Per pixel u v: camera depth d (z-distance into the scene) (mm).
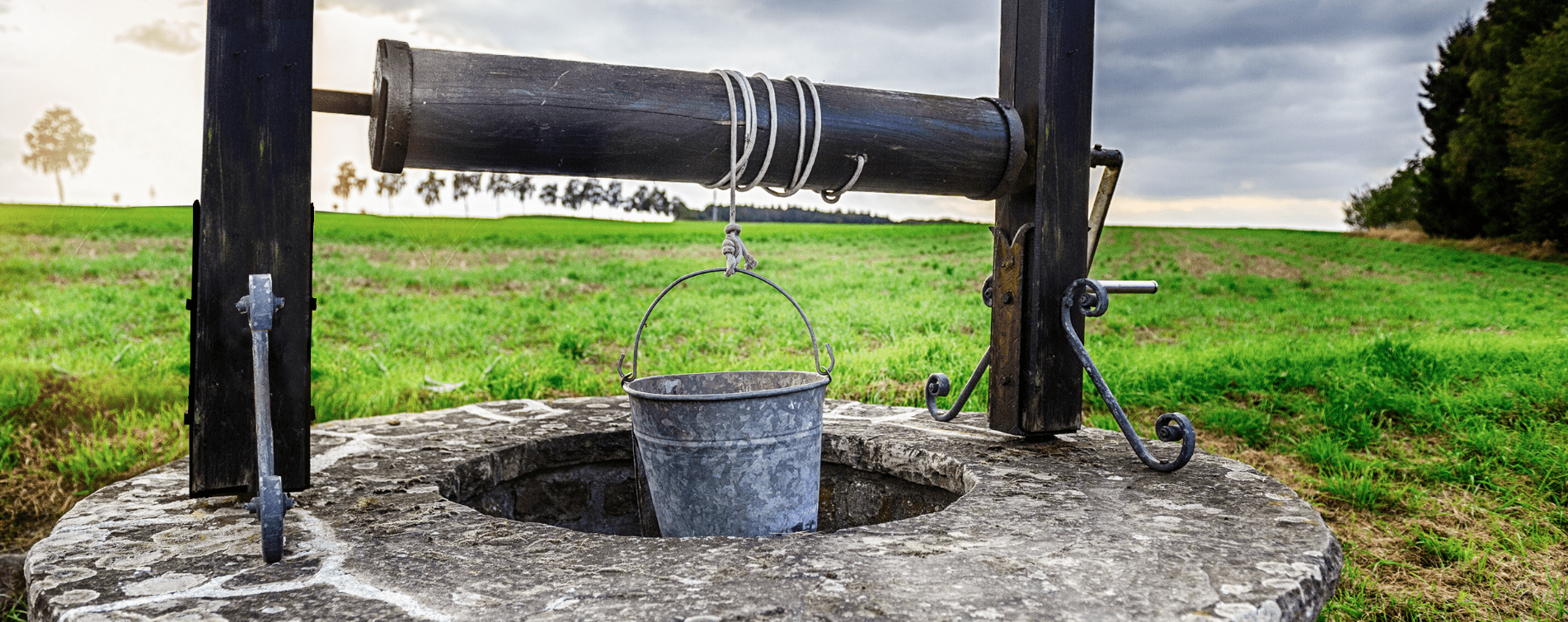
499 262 19859
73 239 19625
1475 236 29000
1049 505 2377
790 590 1723
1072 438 3307
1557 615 3211
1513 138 23344
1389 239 34406
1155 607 1639
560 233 31031
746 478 2496
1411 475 4777
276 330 2293
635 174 2680
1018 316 3180
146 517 2301
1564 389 6074
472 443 3195
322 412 5578
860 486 3436
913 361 7137
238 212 2232
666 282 16219
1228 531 2143
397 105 2283
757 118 2654
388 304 11953
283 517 2057
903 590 1722
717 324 10477
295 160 2266
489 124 2381
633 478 3551
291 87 2248
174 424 5434
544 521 3393
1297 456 5141
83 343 8328
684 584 1761
